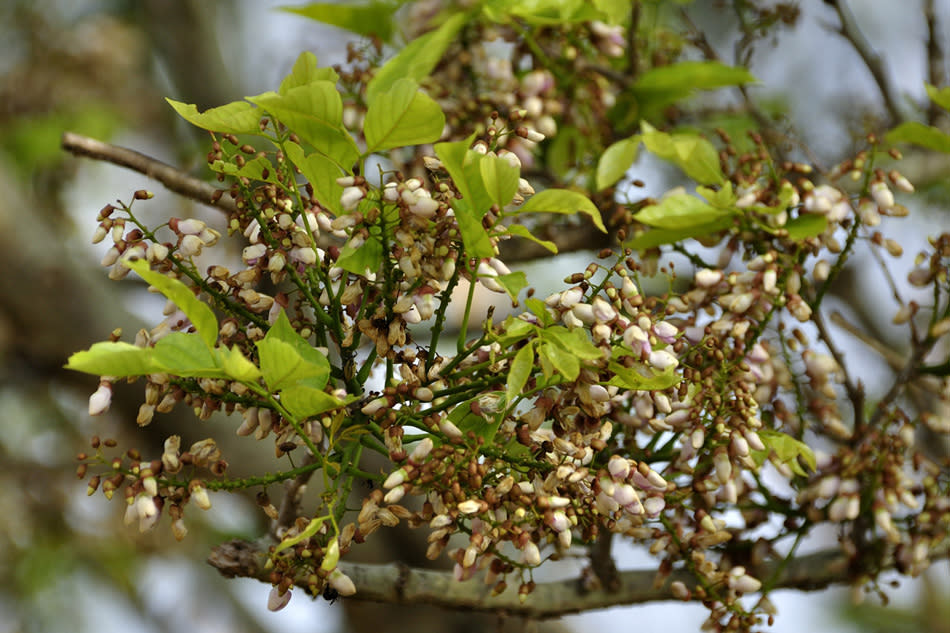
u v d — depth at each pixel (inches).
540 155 76.6
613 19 73.5
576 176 76.1
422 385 66.0
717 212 69.3
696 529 68.6
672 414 67.1
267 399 65.0
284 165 66.5
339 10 75.7
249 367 64.1
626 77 75.9
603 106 75.8
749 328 69.4
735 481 68.9
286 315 66.6
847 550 71.3
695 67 75.1
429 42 73.1
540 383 65.9
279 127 67.6
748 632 68.8
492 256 65.4
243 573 67.4
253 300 66.1
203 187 71.3
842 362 70.7
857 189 79.0
